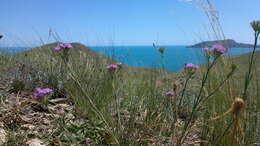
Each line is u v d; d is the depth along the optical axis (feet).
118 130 7.37
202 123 7.64
